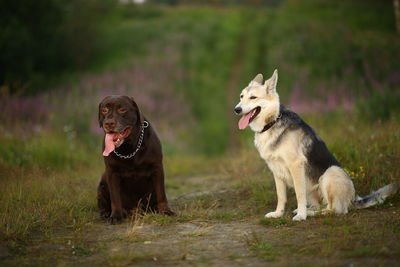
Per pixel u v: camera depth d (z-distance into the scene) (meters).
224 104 27.66
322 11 44.16
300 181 6.38
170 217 6.54
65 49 30.78
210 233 5.72
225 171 11.41
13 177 9.23
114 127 6.07
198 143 21.27
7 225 5.73
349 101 17.92
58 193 7.92
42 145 12.15
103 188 7.00
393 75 24.27
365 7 44.47
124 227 6.18
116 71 28.64
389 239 4.86
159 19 41.41
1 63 23.94
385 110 14.30
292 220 6.18
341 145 9.19
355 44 32.09
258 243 5.04
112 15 41.19
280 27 37.25
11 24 24.66
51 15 27.83
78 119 17.73
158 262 4.57
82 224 6.22
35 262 4.65
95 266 4.51
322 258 4.43
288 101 23.36
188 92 28.08
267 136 6.59
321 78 27.31
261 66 31.77
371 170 8.07
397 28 36.59
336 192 6.38
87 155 13.40
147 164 6.62
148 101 23.36
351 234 5.14
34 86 24.70
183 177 12.41
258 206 7.54
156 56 32.09
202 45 35.06
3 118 13.90
